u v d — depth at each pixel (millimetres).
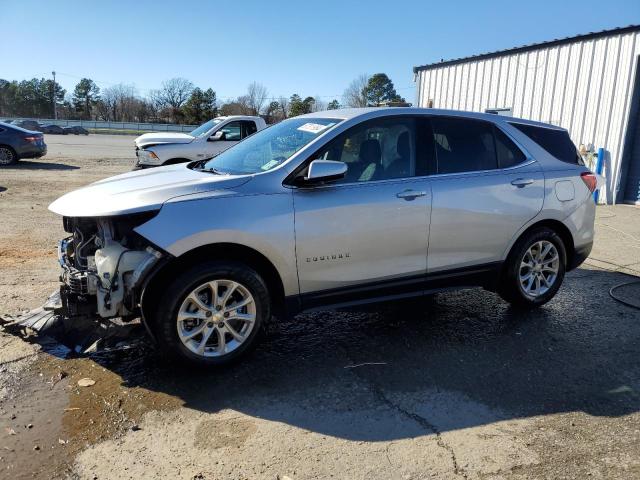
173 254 3553
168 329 3652
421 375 3938
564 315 5238
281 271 3943
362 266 4246
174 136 13500
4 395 3471
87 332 3936
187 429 3184
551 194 5102
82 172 16188
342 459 2951
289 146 4328
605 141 12688
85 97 107438
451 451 3049
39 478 2729
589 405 3584
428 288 4668
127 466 2840
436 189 4492
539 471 2895
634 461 3000
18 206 9930
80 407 3365
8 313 4648
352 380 3832
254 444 3062
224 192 3781
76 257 3957
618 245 8297
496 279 5016
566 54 13336
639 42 11750
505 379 3912
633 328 4945
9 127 17328
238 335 3912
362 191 4195
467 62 16266
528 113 14461
